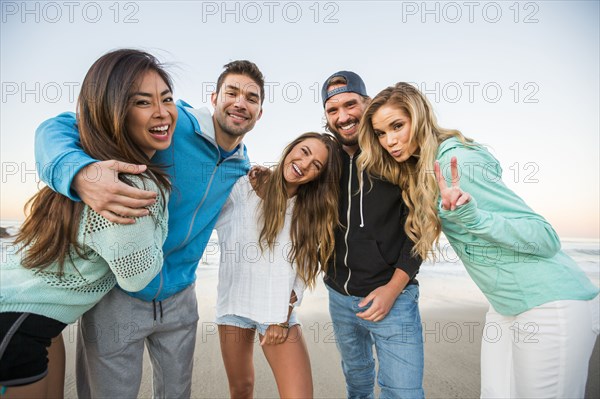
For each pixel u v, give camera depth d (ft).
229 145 6.89
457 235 5.97
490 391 6.25
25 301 4.17
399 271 6.23
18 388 4.14
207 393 8.68
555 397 5.49
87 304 4.74
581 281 5.65
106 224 4.00
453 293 18.75
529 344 5.59
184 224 6.28
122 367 6.00
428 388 8.84
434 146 5.90
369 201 6.46
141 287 4.55
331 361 10.43
